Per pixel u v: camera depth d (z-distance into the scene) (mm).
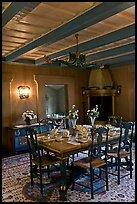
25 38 3684
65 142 3035
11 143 5000
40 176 2850
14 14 2430
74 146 2783
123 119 6438
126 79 6348
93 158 2914
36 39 3691
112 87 6496
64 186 2703
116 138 3326
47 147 2932
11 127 5066
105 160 2982
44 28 3199
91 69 6902
